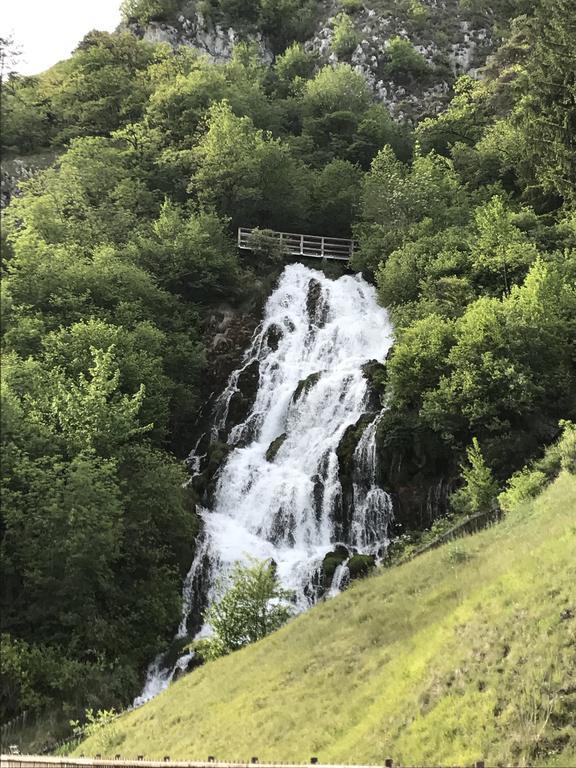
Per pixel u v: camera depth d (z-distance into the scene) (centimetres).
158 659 2806
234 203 5753
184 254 4788
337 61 10512
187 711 1967
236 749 1603
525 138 5106
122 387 3578
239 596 2458
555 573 1603
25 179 6306
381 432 3512
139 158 5972
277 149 5872
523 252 4156
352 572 2998
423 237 4847
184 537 3228
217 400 4378
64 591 2583
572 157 4725
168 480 3178
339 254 5844
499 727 1227
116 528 2756
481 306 3519
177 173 5869
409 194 5391
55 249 4122
